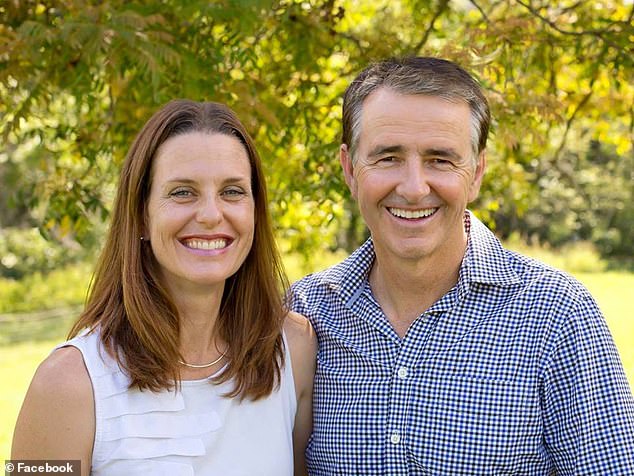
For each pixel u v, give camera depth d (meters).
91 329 2.18
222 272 2.17
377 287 2.43
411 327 2.29
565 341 2.14
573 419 2.12
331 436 2.33
